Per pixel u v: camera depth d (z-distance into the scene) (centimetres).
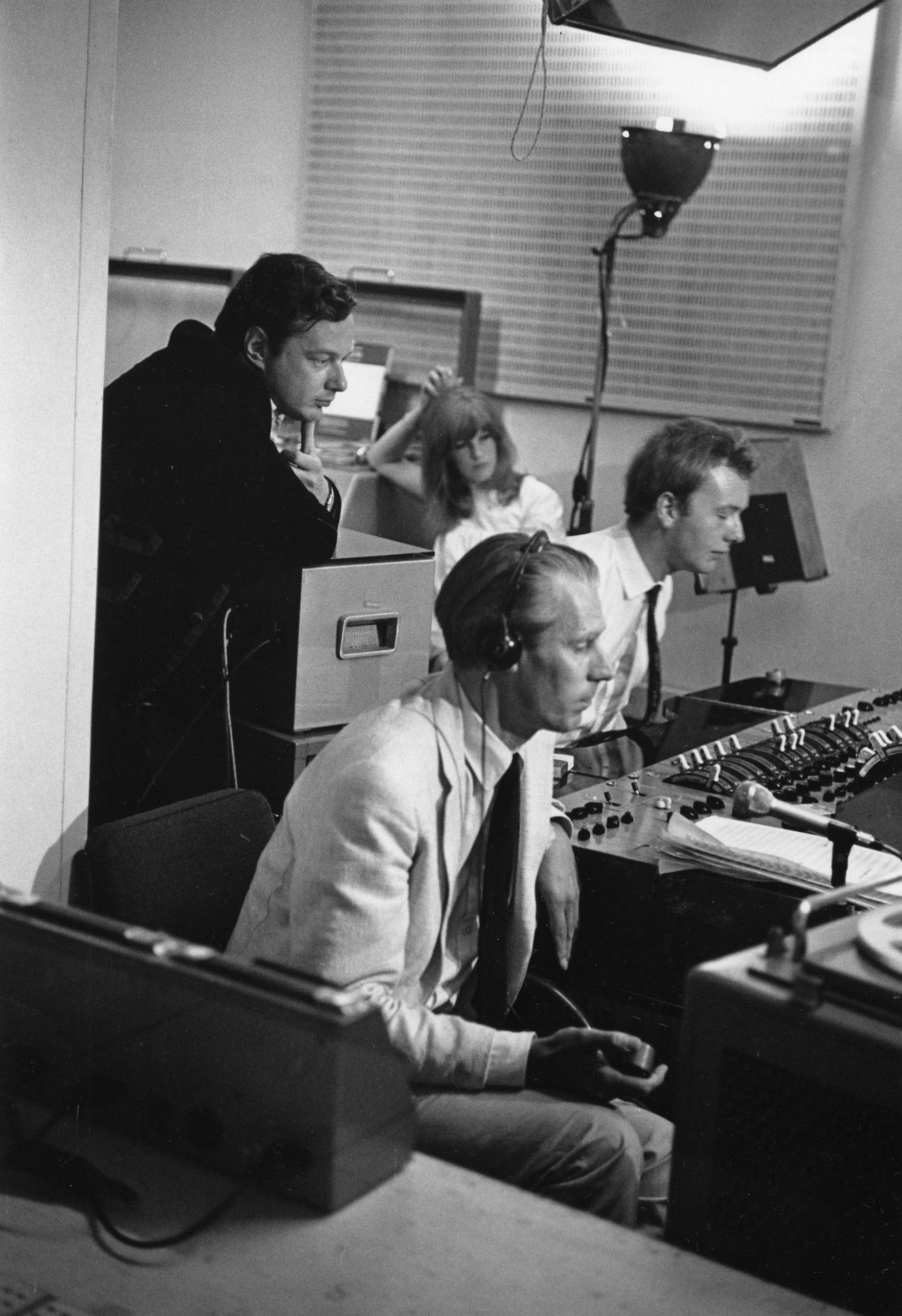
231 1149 126
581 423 388
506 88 358
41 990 132
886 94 308
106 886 157
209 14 325
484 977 162
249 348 239
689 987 120
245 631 220
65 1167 129
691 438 256
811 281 322
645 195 342
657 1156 154
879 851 175
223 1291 114
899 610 294
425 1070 146
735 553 288
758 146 329
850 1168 120
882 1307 122
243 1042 125
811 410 323
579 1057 145
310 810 146
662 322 362
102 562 235
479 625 148
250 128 340
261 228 348
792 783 209
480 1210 124
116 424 237
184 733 229
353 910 142
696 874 175
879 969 114
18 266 179
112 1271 119
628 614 261
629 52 346
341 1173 123
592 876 178
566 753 223
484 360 394
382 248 375
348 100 356
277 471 231
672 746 230
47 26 174
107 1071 130
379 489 371
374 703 224
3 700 191
